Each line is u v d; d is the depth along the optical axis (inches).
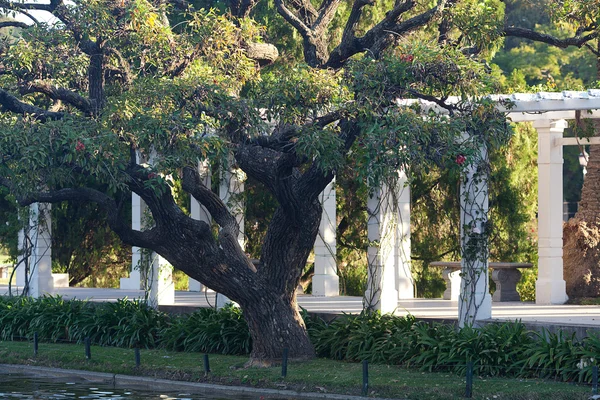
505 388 529.0
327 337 676.1
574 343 579.8
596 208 864.9
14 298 938.1
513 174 1127.0
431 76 565.6
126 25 661.3
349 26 658.2
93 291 1063.6
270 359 639.8
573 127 829.8
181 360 677.3
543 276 829.2
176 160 569.6
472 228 638.5
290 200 609.6
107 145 565.3
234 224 649.6
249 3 697.6
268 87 609.9
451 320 653.9
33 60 710.5
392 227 698.2
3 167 601.0
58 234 1300.4
